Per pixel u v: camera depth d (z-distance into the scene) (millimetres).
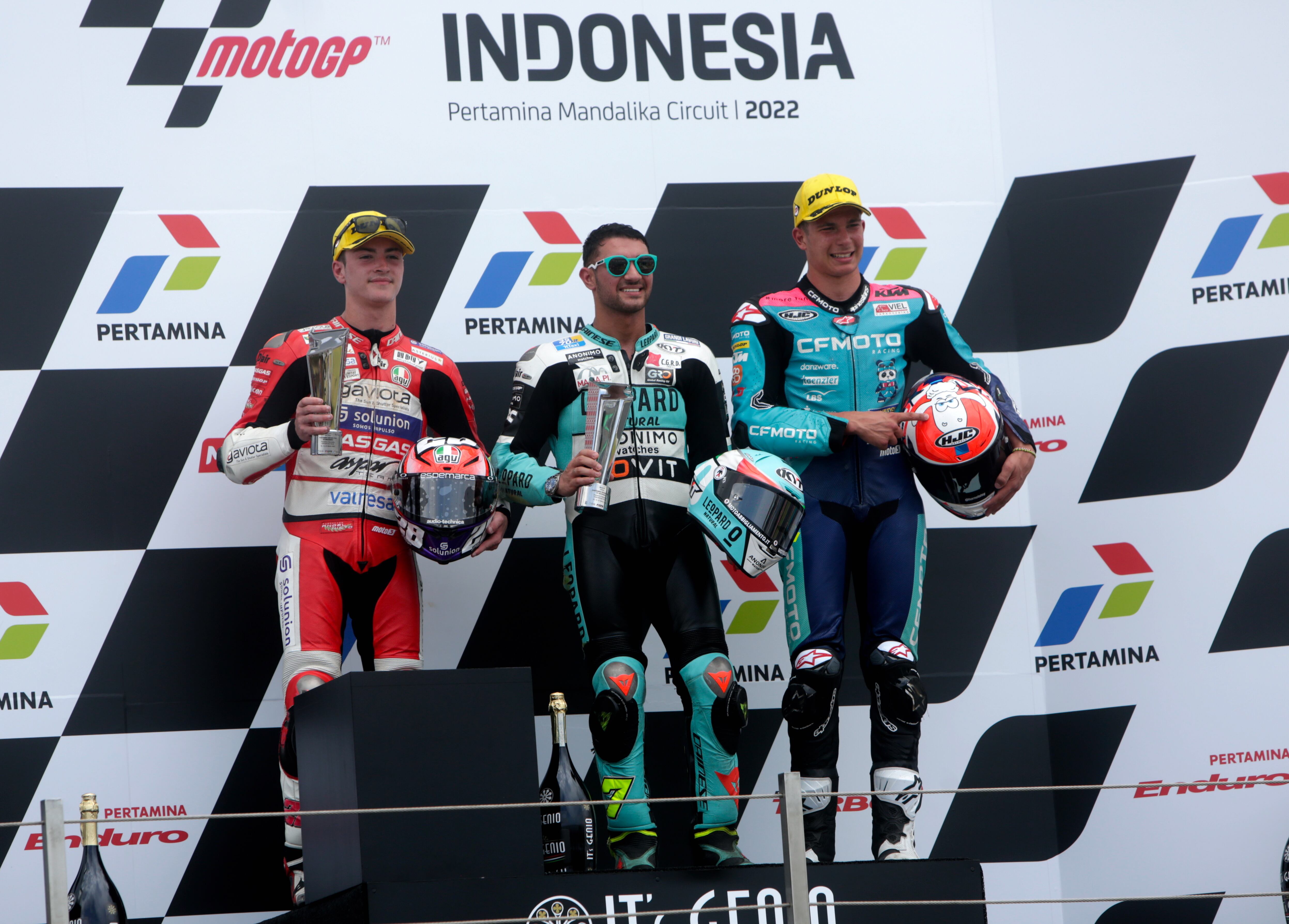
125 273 16844
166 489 16578
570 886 11617
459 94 17844
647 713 16906
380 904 11086
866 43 18656
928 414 14438
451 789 11703
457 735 11797
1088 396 18156
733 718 13672
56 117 16906
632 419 14781
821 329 15359
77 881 13125
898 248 18328
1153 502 17875
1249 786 17062
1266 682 17484
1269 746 17359
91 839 13227
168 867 15805
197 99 17266
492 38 18000
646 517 14516
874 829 14578
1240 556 17703
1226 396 17969
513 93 17953
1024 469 14844
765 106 18422
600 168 18016
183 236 17031
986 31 18781
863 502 14891
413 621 15094
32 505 16250
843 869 12109
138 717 16078
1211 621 17594
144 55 17203
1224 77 18547
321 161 17453
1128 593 17766
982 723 17500
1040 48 18734
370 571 14906
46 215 16750
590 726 13836
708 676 13781
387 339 15312
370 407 15062
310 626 14594
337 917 11500
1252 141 18422
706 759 13812
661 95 18250
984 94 18719
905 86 18656
